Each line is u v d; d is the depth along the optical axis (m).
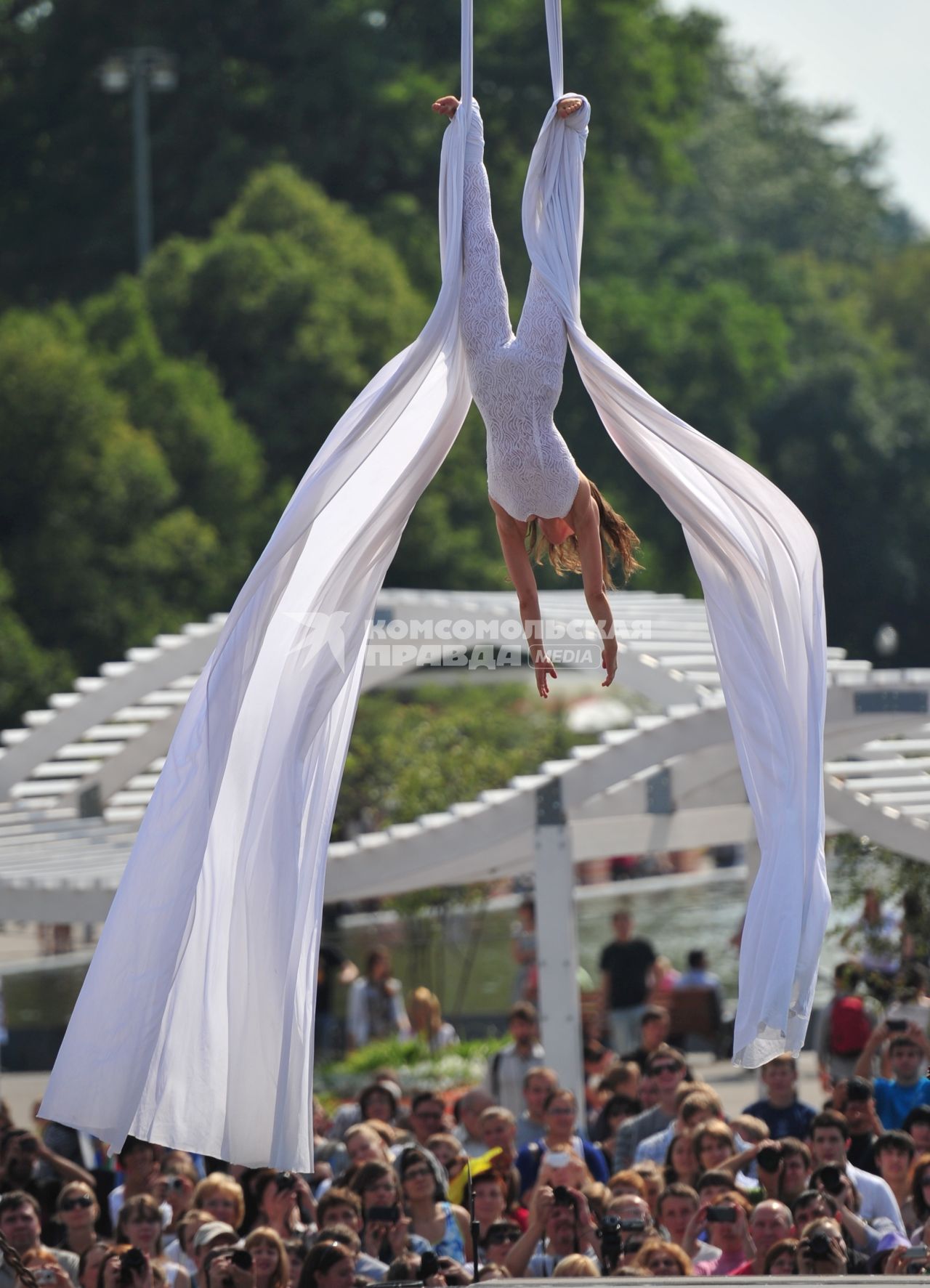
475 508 94.31
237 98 113.12
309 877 15.95
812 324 141.88
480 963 62.50
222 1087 15.48
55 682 74.75
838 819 35.19
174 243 92.88
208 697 15.11
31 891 35.25
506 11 114.75
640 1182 23.00
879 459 136.00
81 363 79.94
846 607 137.25
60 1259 21.97
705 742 32.53
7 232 118.88
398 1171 24.12
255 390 89.81
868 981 37.66
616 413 15.65
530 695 89.44
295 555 15.16
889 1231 21.81
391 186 115.62
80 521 78.75
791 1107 27.17
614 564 16.34
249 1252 19.28
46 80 120.50
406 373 15.16
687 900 75.62
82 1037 14.95
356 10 114.19
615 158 123.56
